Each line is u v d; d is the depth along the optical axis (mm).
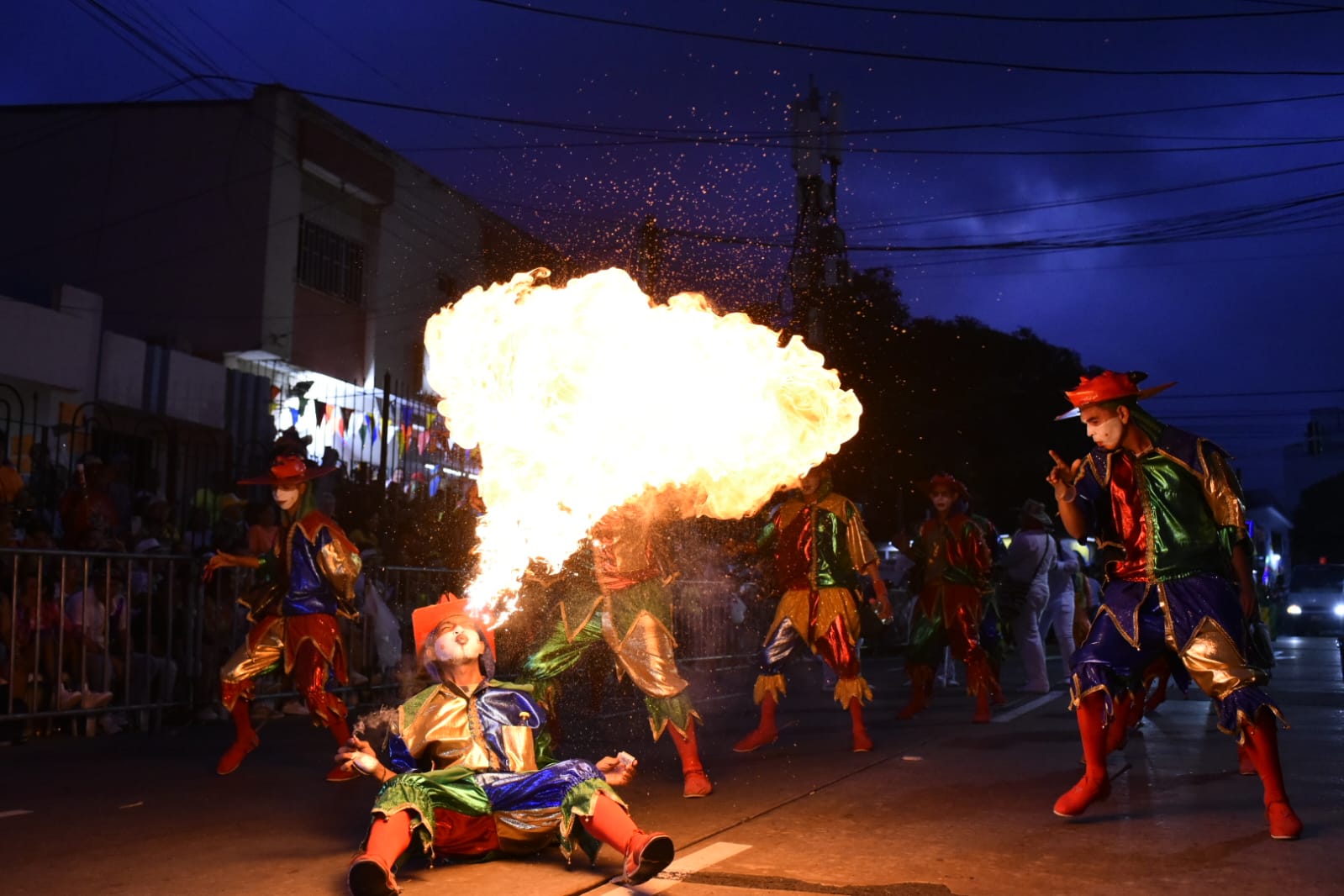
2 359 14195
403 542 12617
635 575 5793
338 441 19766
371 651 10219
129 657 8289
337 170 21375
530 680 5996
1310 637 29641
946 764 6656
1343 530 75625
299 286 20859
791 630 7293
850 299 25578
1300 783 5895
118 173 20859
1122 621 4973
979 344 27688
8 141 21203
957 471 26875
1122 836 4699
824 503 7316
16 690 7816
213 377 17562
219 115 20672
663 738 7906
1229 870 4141
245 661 6441
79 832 4926
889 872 4160
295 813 5352
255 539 9750
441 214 24031
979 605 8891
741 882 4043
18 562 7938
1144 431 5016
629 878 3795
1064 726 8500
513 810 4117
